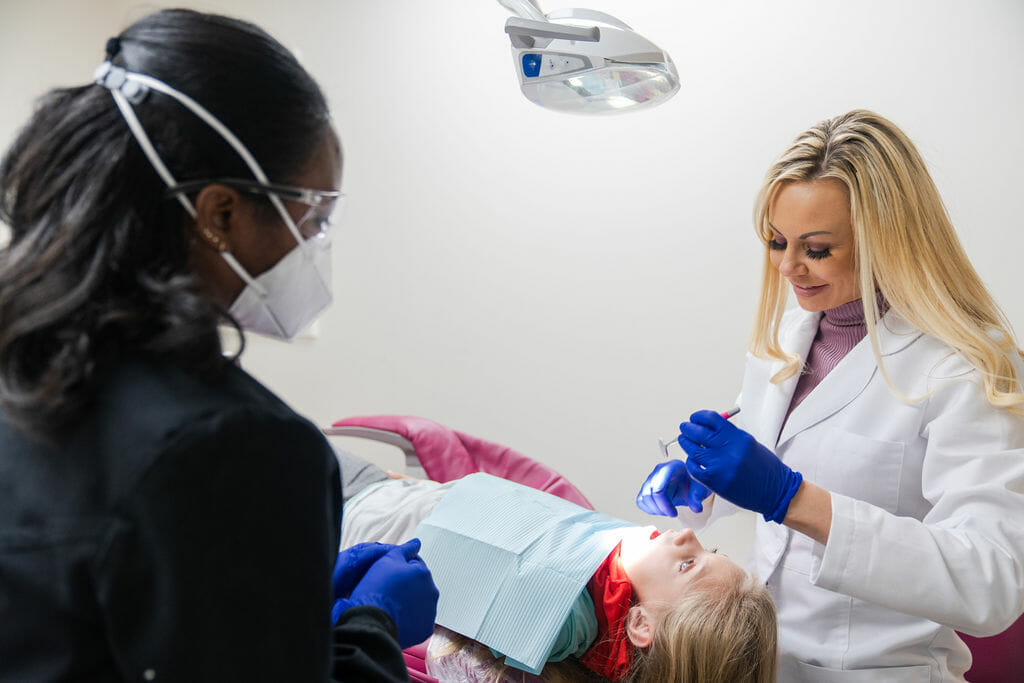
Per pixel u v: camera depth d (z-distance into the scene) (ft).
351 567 3.45
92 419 2.05
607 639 4.95
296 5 9.14
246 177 2.24
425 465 7.04
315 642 2.12
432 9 8.65
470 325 8.79
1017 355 4.30
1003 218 6.86
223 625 1.98
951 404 4.22
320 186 2.44
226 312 2.19
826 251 4.32
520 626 4.79
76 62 9.28
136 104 2.17
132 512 1.94
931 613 3.92
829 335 4.90
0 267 2.16
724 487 4.13
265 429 2.06
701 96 7.70
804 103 7.37
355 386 9.32
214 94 2.18
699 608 4.68
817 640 4.66
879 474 4.45
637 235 8.08
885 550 3.92
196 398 2.04
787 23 7.35
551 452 8.59
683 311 7.98
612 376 8.29
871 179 4.17
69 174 2.15
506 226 8.55
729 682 4.59
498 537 5.17
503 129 8.48
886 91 7.09
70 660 2.03
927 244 4.25
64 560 1.97
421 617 3.29
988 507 4.00
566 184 8.29
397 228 8.98
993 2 6.73
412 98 8.80
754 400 5.24
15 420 2.01
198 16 2.30
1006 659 5.25
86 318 2.06
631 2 7.84
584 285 8.32
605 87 4.90
